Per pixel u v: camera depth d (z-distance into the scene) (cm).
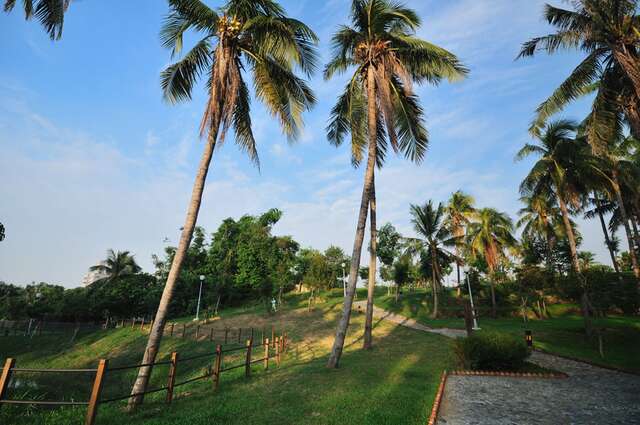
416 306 3859
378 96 1446
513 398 831
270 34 1130
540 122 1483
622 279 1762
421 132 1578
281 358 1631
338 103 1680
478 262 4088
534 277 2962
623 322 2525
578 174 2231
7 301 5516
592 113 1387
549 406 764
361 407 697
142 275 5300
